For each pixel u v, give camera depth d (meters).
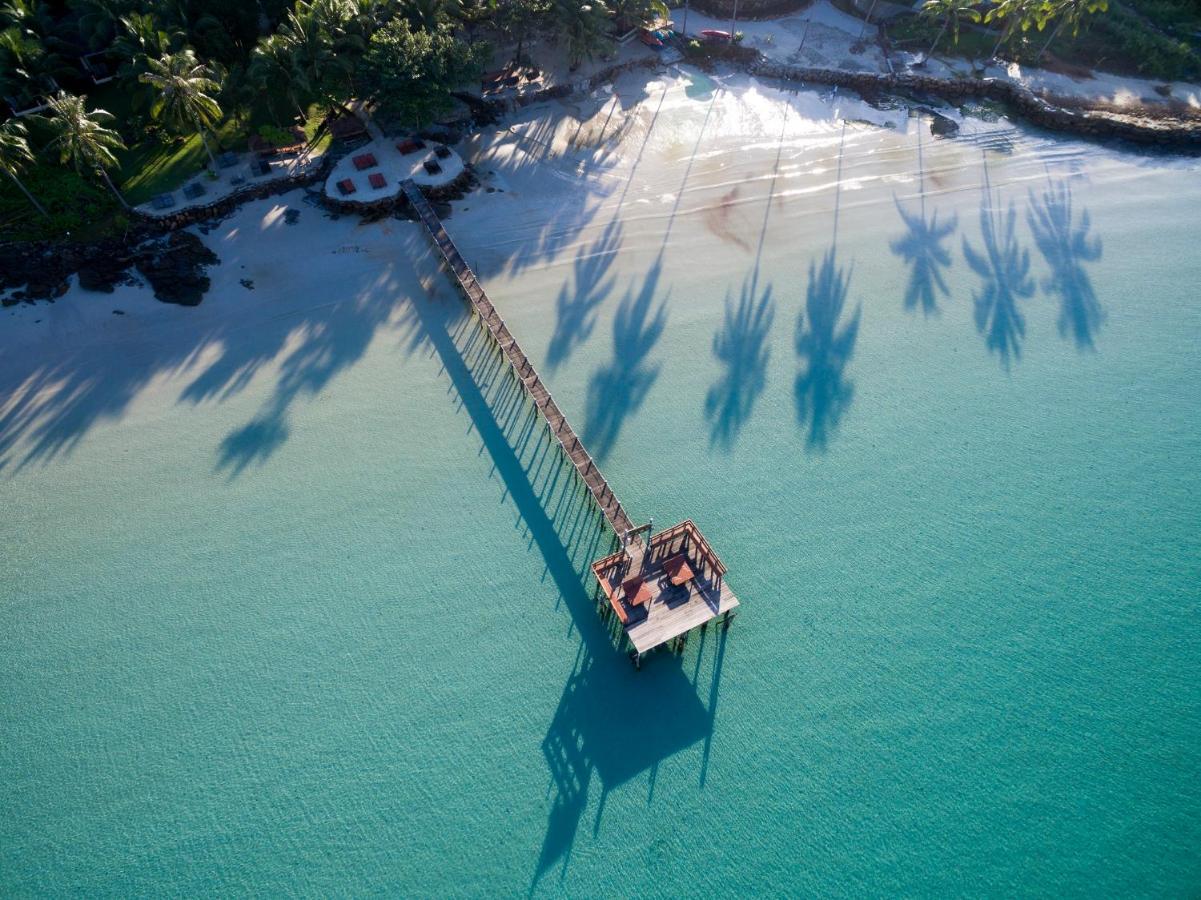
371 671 35.91
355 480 43.09
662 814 31.56
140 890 29.86
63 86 64.50
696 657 36.25
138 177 59.00
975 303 52.62
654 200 60.56
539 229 57.84
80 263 53.16
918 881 29.81
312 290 53.19
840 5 80.19
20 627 37.34
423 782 32.56
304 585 38.91
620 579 35.94
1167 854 30.42
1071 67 72.38
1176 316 51.50
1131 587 38.62
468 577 39.19
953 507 41.84
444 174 60.06
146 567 39.53
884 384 47.88
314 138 63.22
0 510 41.59
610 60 73.25
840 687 35.25
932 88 70.88
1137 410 46.38
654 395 47.09
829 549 40.06
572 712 34.59
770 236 57.56
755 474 43.28
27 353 48.66
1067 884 29.70
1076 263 55.22
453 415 46.28
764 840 30.86
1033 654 36.25
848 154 64.94
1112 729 33.81
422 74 58.25
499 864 30.39
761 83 72.94
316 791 32.38
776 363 48.94
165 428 45.44
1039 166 63.47
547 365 48.75
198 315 51.41
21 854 30.75
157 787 32.50
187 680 35.66
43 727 34.19
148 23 56.56
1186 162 63.16
